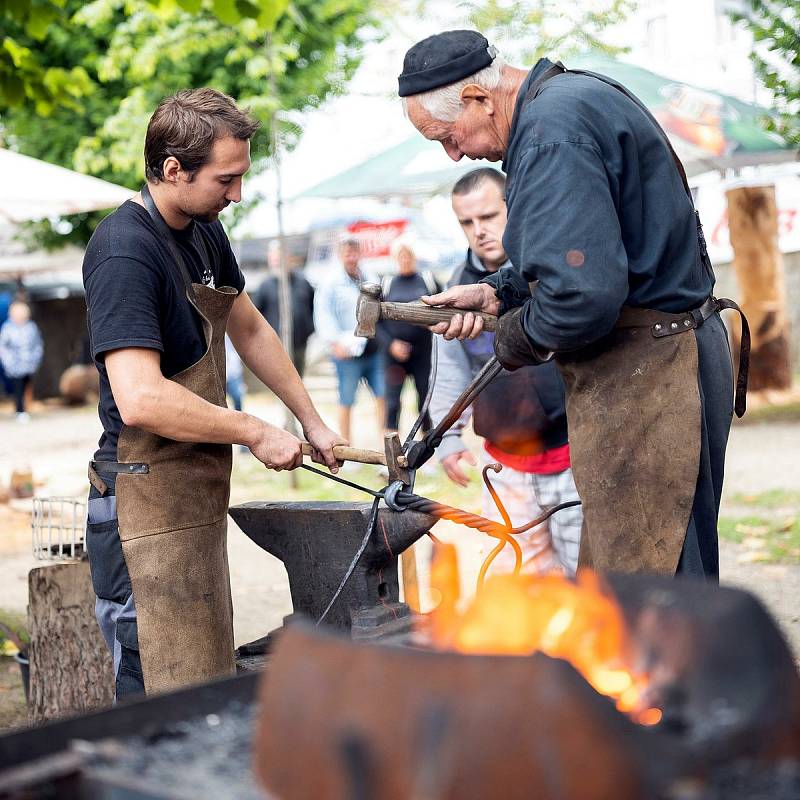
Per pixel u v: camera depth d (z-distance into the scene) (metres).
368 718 1.29
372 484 8.47
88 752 1.47
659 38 14.40
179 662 2.73
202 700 1.71
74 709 3.94
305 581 2.72
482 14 10.28
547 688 1.23
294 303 10.91
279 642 1.43
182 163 2.61
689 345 2.41
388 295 8.72
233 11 4.91
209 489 2.78
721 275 13.74
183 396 2.59
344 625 2.67
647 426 2.40
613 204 2.26
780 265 11.33
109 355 2.58
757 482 7.69
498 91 2.50
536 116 2.29
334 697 1.33
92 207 8.20
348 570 2.56
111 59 13.11
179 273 2.70
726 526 6.41
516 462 3.52
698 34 13.80
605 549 2.45
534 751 1.22
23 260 19.48
